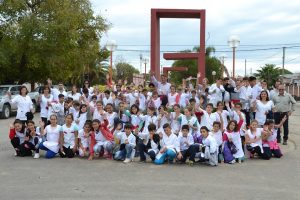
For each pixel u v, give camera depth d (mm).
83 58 32156
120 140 10352
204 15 19375
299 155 11211
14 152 11477
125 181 7953
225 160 10070
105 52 37156
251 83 13547
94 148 10594
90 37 32938
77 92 14523
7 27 26406
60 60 27547
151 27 19141
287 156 11062
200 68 19750
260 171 9008
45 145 10570
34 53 26812
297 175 8570
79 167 9406
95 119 10820
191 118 10984
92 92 15094
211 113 11422
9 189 7262
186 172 8891
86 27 32281
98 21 32938
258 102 12203
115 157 10359
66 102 12445
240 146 10250
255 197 6785
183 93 13555
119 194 6926
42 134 10844
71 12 27828
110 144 10516
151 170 9117
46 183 7746
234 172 8891
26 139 10766
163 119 11328
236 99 13328
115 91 14539
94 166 9547
